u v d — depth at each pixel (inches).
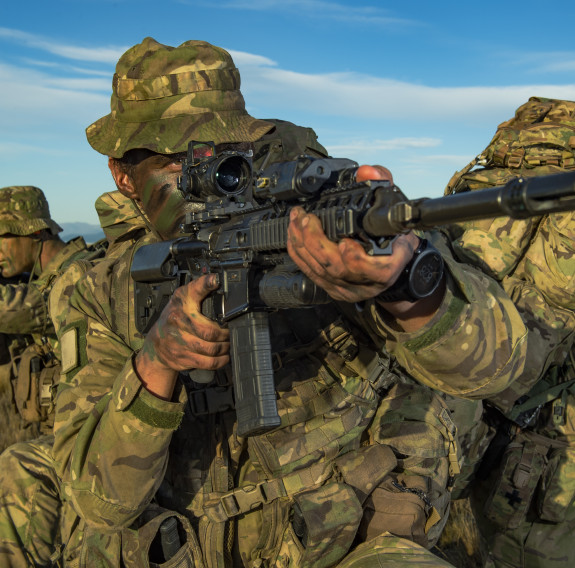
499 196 44.6
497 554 143.3
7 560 123.9
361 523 82.7
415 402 87.7
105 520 78.8
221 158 72.5
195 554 81.2
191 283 70.5
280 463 78.7
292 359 81.0
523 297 122.1
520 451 137.6
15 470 129.6
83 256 188.2
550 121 143.2
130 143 84.5
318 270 56.0
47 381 175.0
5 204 189.3
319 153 106.0
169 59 84.4
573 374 135.7
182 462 82.7
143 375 74.0
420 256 55.8
